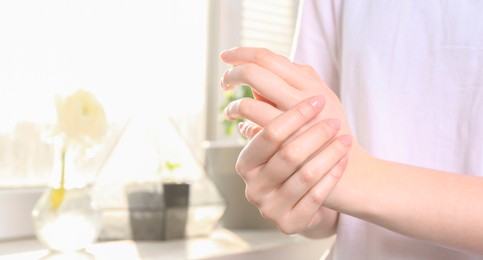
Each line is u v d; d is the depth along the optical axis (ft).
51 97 3.60
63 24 3.64
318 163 1.96
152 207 3.30
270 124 1.97
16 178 3.50
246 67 2.10
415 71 2.49
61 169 2.96
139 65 4.04
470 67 2.38
